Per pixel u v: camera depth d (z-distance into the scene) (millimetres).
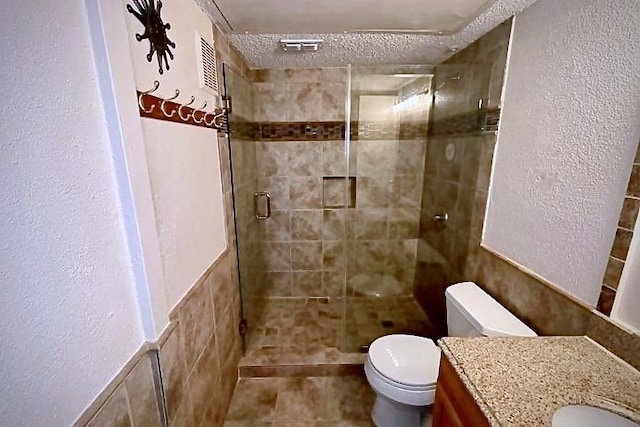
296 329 2191
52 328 556
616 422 675
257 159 2328
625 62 806
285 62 2025
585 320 938
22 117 501
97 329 670
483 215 1535
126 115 722
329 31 1508
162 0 919
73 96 604
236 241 1743
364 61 2033
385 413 1407
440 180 2092
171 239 987
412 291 2479
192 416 1135
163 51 923
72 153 601
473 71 1646
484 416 676
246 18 1333
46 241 544
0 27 466
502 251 1377
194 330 1150
